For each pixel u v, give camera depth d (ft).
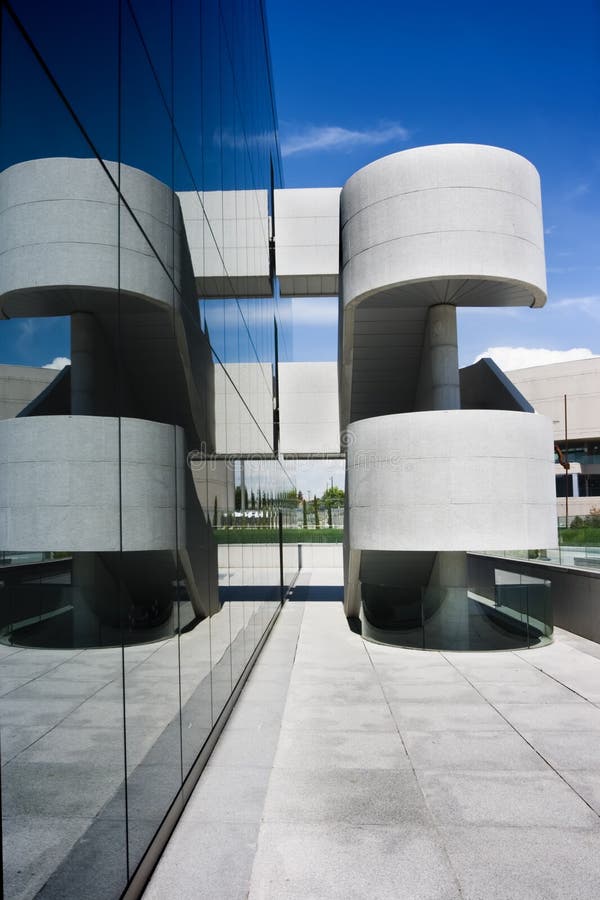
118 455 13.26
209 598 22.57
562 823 16.78
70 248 11.00
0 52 8.25
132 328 14.46
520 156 39.17
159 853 15.14
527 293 41.14
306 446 75.61
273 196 68.08
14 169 8.75
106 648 11.93
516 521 37.91
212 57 25.98
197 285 22.29
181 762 17.76
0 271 8.20
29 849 8.49
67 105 10.79
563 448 183.62
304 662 37.17
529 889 13.75
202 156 23.53
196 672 20.04
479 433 37.99
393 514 39.04
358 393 52.39
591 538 92.48
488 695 29.17
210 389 24.73
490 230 37.93
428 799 18.30
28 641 8.59
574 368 180.55
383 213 39.22
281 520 64.64
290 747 22.74
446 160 38.09
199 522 21.20
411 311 45.32
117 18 13.41
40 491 9.33
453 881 14.07
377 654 39.04
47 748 9.19
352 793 18.76
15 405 8.57
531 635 40.68
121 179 13.92
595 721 25.20
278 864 14.80
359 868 14.64
